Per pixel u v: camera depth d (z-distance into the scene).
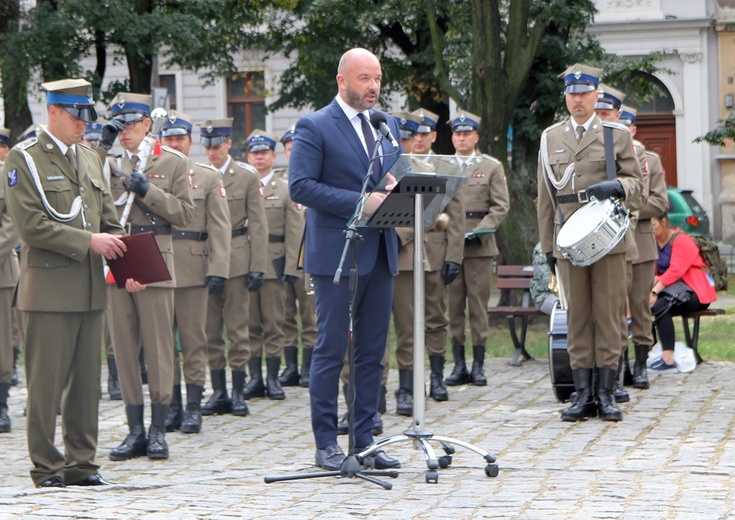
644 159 9.91
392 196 6.20
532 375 11.45
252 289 9.78
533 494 6.01
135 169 7.99
